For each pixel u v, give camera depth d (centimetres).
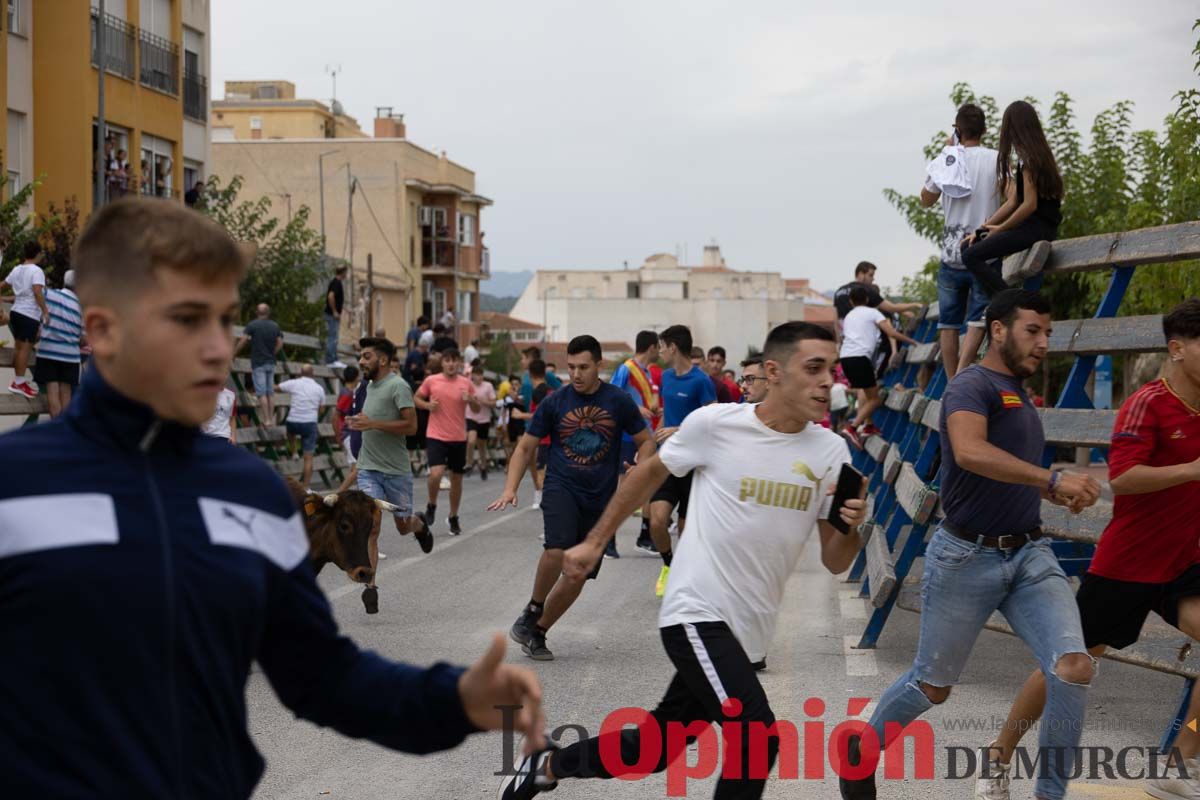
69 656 212
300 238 3350
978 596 524
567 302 13300
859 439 1398
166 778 217
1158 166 1936
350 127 7375
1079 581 802
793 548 466
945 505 535
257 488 243
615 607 1062
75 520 216
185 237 225
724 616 462
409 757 639
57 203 2805
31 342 1387
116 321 225
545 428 868
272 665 257
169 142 3288
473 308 7006
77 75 2819
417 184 6103
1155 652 641
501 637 249
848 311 1488
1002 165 911
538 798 573
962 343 980
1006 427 527
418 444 2267
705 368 1645
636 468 487
